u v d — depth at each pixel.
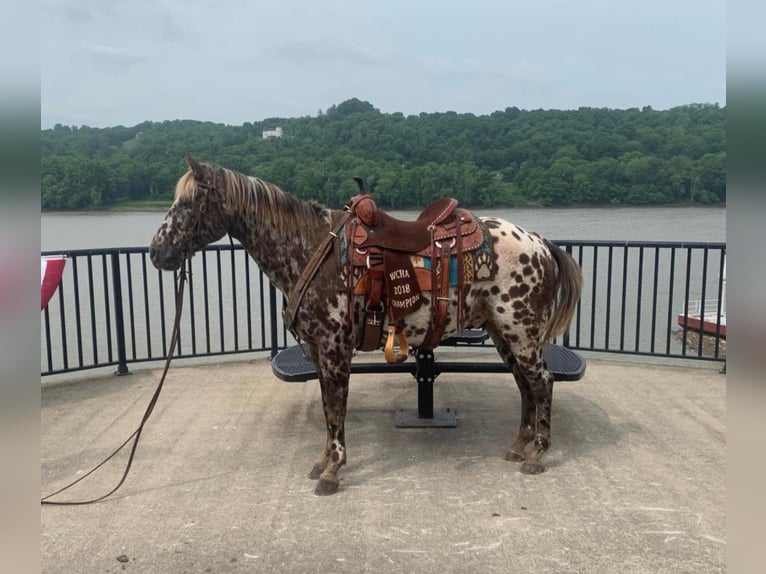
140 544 2.90
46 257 4.97
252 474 3.64
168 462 3.82
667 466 3.71
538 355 3.59
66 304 13.47
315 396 5.10
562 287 3.71
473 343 5.31
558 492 3.38
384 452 3.94
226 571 2.68
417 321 3.40
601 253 21.66
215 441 4.15
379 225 3.35
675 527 3.01
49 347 5.44
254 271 17.38
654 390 5.23
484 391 5.21
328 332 3.35
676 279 17.36
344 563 2.73
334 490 3.38
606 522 3.06
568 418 4.55
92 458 3.89
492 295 3.49
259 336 10.70
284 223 3.41
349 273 3.29
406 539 2.92
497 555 2.78
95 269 17.84
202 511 3.21
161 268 3.45
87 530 3.03
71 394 5.18
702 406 4.82
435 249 3.34
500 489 3.42
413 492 3.39
